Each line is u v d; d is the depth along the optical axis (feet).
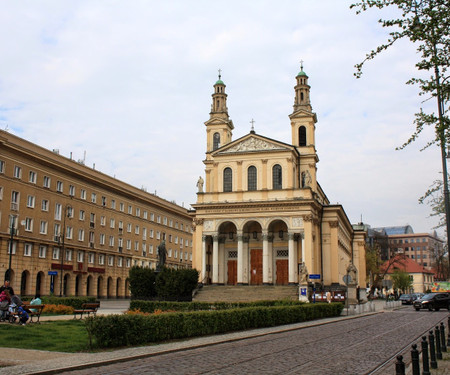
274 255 200.13
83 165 231.50
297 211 188.55
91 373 40.81
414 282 483.10
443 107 51.90
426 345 40.01
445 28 39.27
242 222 194.70
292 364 47.01
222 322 77.10
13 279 181.88
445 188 63.67
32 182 195.00
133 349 54.90
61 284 193.88
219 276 204.74
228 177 204.44
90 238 233.76
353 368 45.24
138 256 277.23
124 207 266.36
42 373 39.52
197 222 199.93
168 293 147.84
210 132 224.94
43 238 199.62
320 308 117.29
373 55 41.04
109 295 249.34
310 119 216.13
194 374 40.75
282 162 198.29
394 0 39.09
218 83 229.25
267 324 90.63
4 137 178.40
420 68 41.55
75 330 71.36
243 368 44.24
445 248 103.14
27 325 77.05
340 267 220.23
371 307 158.61
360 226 290.97
